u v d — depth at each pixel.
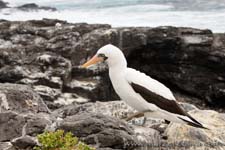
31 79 23.98
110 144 9.58
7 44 26.78
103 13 56.06
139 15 53.59
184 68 27.23
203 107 27.19
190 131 10.41
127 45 26.77
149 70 27.78
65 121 9.89
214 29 47.34
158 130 11.11
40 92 23.39
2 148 9.77
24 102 10.96
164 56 27.20
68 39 26.52
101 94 25.14
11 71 24.22
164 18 51.91
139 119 11.34
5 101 10.77
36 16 58.84
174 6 55.78
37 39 26.92
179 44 26.80
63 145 9.22
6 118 10.30
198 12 53.41
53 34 27.00
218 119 11.10
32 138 9.88
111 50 9.62
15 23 28.05
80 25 27.55
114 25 51.00
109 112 11.79
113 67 9.68
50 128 10.05
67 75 24.53
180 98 27.38
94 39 26.28
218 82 26.91
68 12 59.06
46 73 24.27
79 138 9.64
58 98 23.61
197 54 26.73
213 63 26.73
